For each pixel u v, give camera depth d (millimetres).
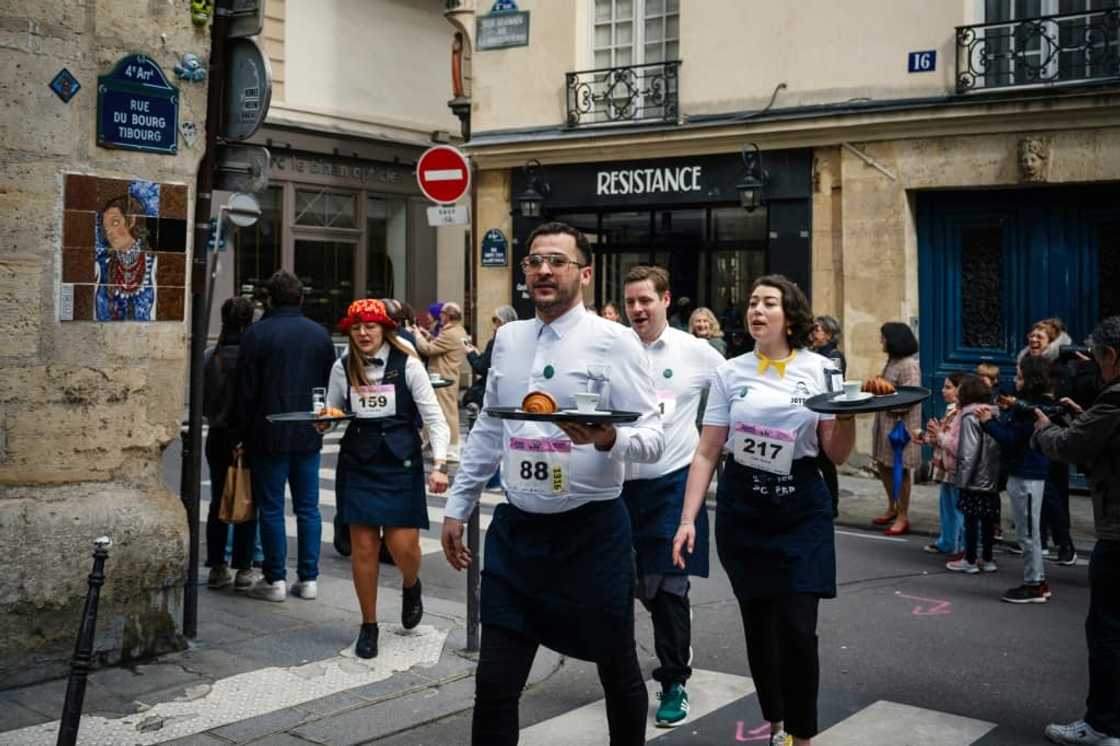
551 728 5262
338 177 22234
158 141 5973
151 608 5938
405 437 6195
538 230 4133
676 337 5621
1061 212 12727
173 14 6016
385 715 5324
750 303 4789
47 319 5570
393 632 6590
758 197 14195
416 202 23875
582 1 15898
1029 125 12500
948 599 7781
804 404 4473
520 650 3939
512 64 16328
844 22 13664
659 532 5332
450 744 5043
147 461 5980
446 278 24594
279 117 20984
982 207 13180
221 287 20344
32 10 5473
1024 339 12977
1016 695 5738
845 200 13680
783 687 4523
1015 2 12844
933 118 12961
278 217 21281
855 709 5516
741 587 4672
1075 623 7137
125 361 5852
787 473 4586
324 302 22172
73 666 3928
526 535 3990
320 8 21781
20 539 5434
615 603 3957
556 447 3926
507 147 16188
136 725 5070
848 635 6867
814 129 13766
